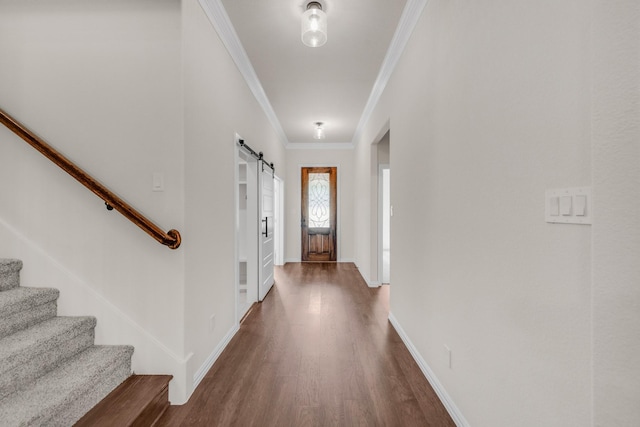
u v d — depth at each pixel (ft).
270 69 10.71
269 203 14.80
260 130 13.24
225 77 8.57
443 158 6.03
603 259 2.31
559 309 3.13
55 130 6.13
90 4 6.14
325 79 11.51
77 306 6.09
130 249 6.10
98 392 5.16
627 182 2.20
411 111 8.06
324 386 6.55
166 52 6.08
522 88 3.69
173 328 6.07
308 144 21.95
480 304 4.66
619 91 2.24
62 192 6.13
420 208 7.38
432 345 6.62
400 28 8.22
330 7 7.50
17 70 6.17
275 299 13.06
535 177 3.47
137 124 6.10
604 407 2.31
